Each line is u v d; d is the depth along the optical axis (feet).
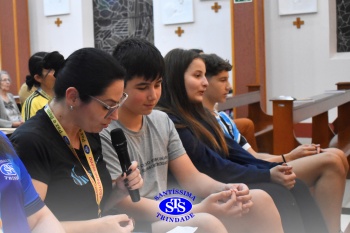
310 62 31.22
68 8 35.94
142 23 35.29
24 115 14.06
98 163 7.61
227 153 11.11
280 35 31.63
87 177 7.24
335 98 21.22
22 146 6.73
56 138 7.07
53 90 7.24
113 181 8.03
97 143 7.76
